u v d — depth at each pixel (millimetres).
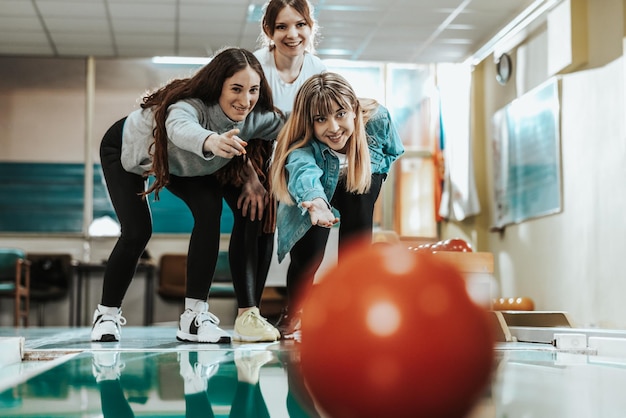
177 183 2811
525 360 2004
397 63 8797
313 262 2844
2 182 8852
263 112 2787
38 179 8898
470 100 8445
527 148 7102
